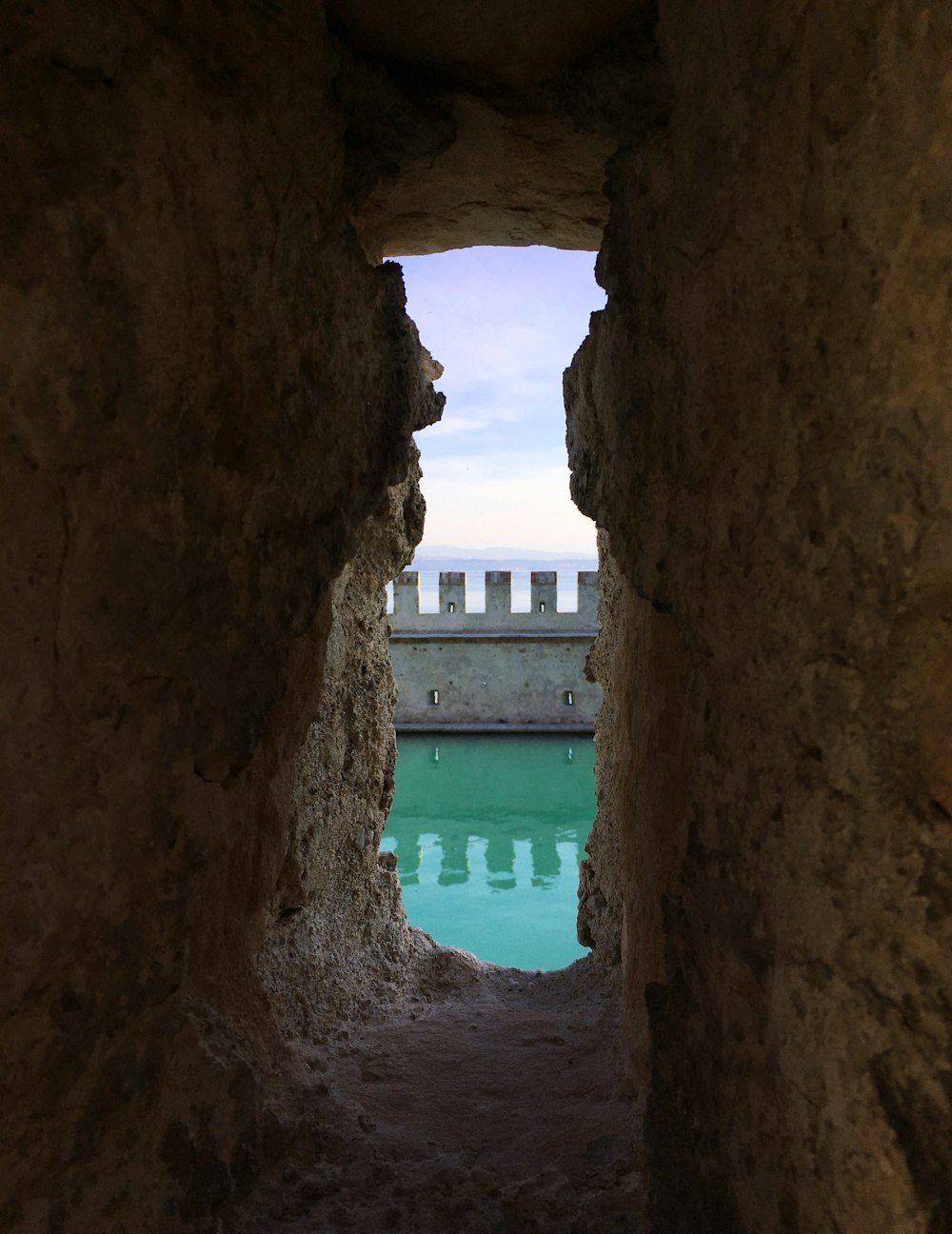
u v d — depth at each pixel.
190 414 1.63
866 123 1.10
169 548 1.59
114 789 1.47
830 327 1.20
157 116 1.50
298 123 1.89
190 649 1.67
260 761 2.07
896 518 1.07
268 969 2.60
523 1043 2.92
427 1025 3.05
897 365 1.05
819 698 1.23
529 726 12.22
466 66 2.28
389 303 2.47
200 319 1.64
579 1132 2.35
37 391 1.29
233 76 1.68
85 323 1.37
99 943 1.44
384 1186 2.06
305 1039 2.71
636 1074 2.35
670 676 1.91
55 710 1.35
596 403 2.49
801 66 1.26
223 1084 1.80
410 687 12.55
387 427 2.49
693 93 1.72
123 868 1.49
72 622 1.37
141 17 1.47
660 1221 1.81
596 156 2.67
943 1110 0.97
